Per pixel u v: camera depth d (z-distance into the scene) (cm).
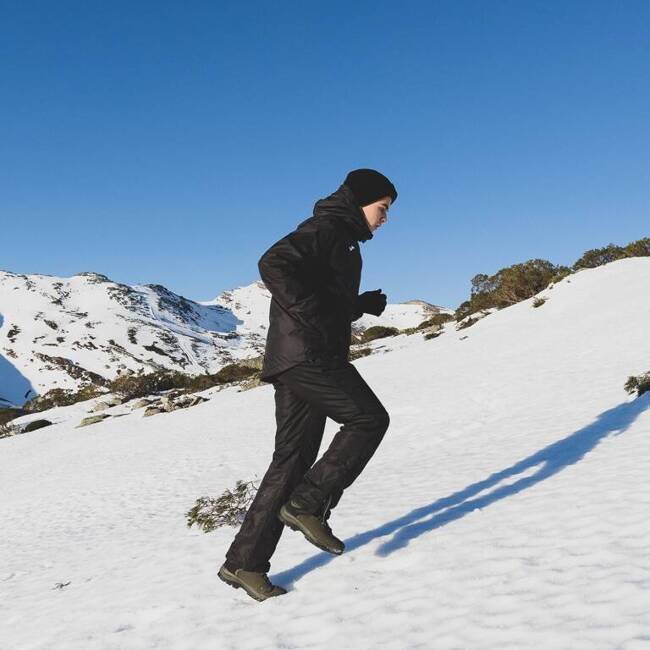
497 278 4644
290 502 362
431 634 291
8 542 1118
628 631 249
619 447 627
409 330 5200
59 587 624
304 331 354
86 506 1332
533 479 566
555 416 998
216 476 1366
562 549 359
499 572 345
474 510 484
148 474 1555
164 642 365
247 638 337
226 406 2819
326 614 342
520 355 2034
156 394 4809
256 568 380
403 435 1239
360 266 371
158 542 761
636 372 1235
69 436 3141
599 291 2955
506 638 269
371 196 359
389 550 425
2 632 490
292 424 373
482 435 1001
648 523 371
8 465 2450
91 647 388
